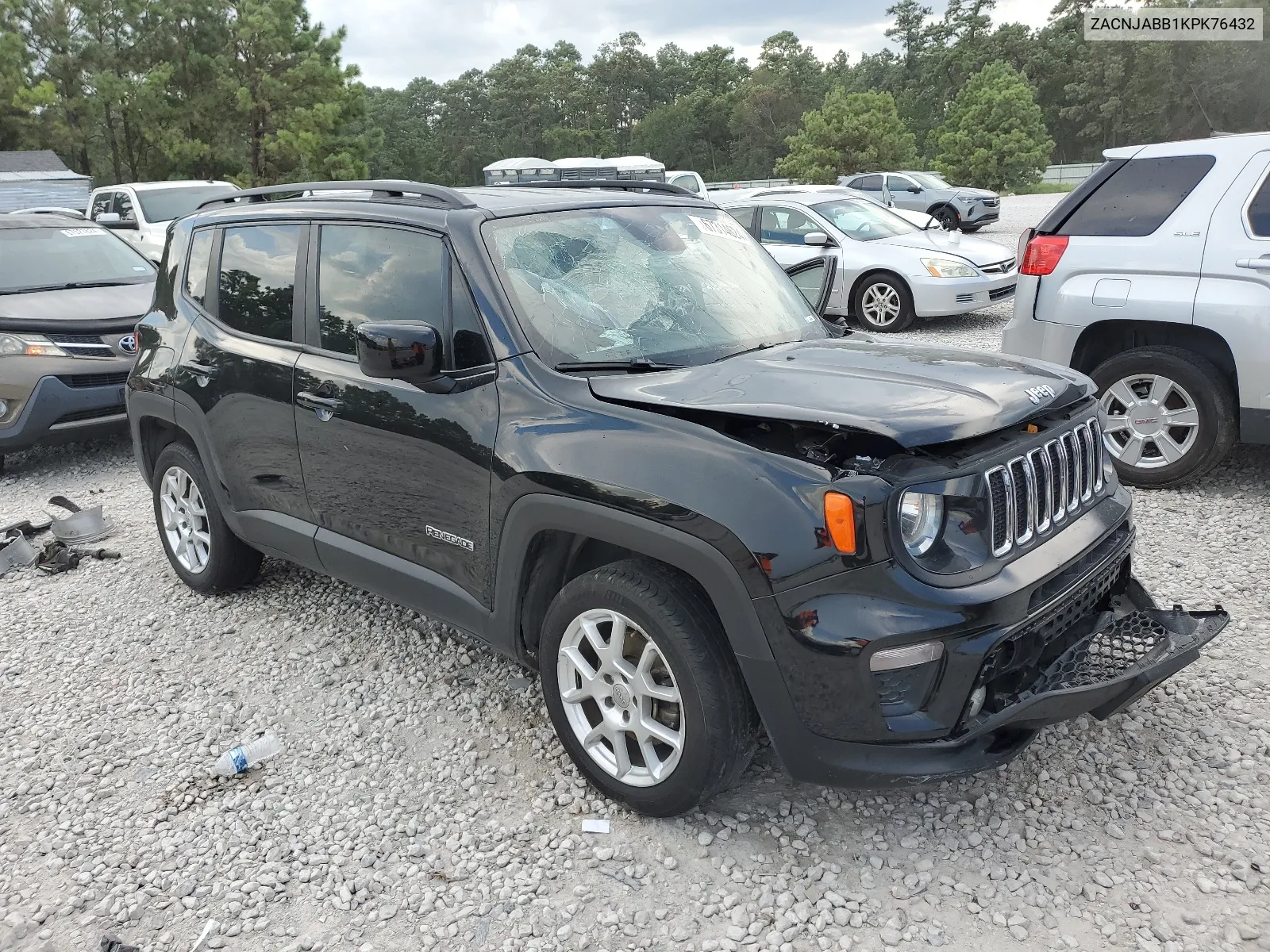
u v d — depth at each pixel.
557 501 2.95
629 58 141.75
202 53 46.88
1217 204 5.24
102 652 4.50
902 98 97.94
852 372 3.03
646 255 3.71
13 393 7.08
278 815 3.27
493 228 3.46
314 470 3.93
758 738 3.16
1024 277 6.00
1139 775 3.14
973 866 2.80
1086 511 3.06
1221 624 3.04
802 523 2.53
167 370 4.66
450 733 3.65
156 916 2.83
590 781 3.18
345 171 48.00
